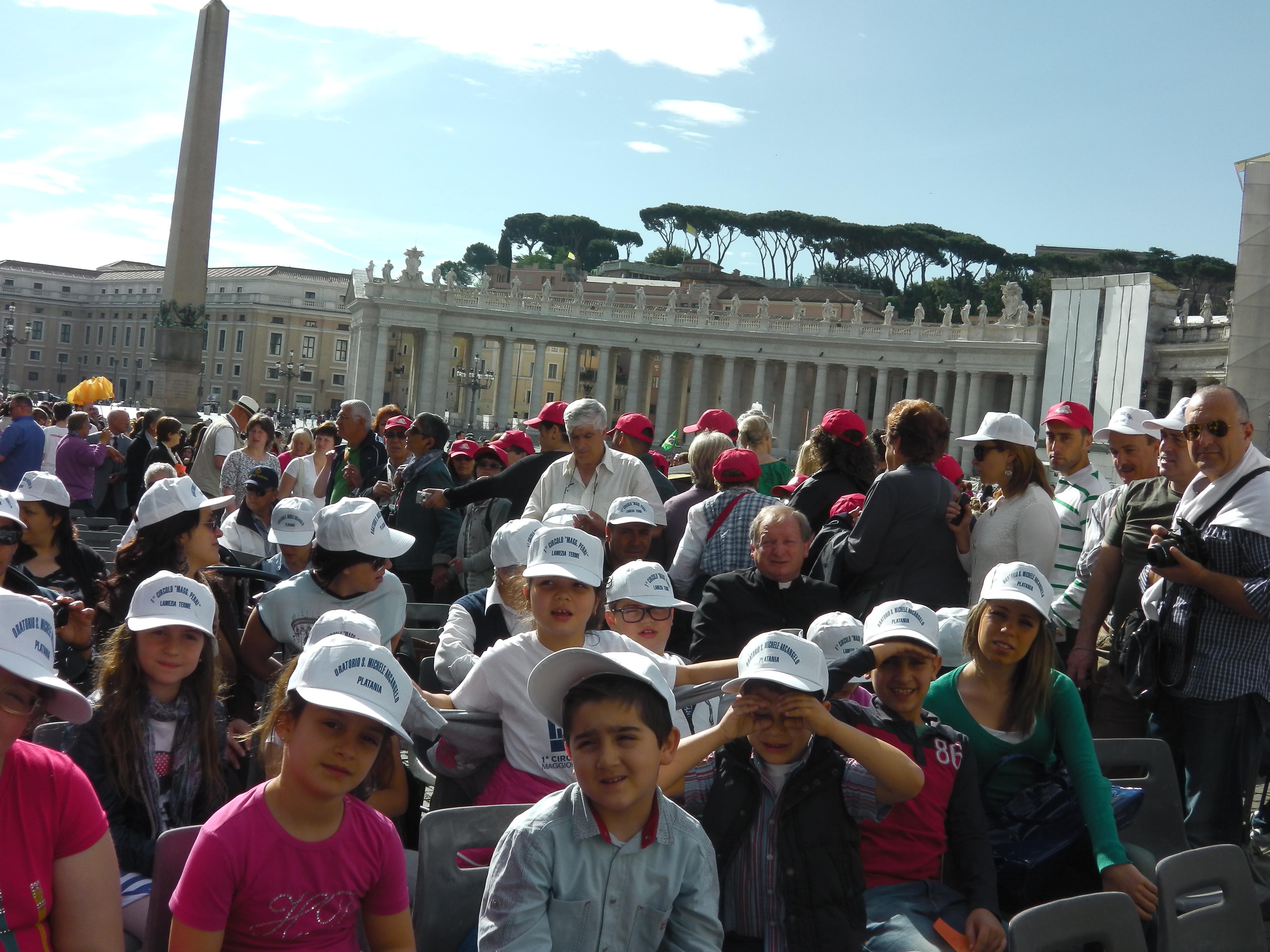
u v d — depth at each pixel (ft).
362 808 13.79
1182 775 24.31
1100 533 27.02
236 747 19.34
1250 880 17.39
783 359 288.30
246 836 12.99
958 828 17.78
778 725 15.79
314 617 21.43
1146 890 18.13
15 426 54.70
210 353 453.58
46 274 506.07
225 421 48.14
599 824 13.42
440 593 35.91
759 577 24.45
